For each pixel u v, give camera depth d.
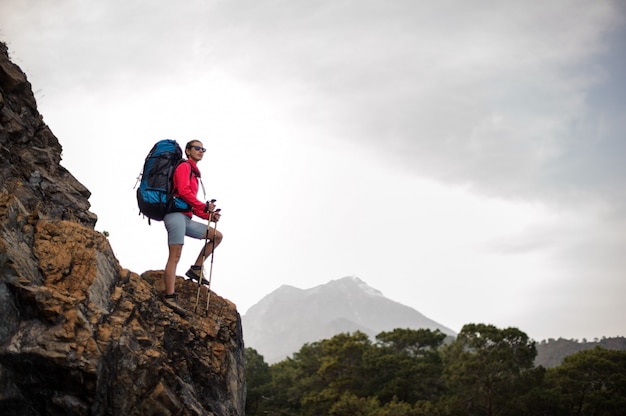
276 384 76.25
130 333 6.09
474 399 53.94
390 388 61.09
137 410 5.74
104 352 5.44
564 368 60.50
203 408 6.72
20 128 7.39
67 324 5.26
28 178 7.06
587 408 52.72
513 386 53.41
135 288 6.88
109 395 5.55
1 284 5.07
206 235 7.61
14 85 7.46
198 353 7.29
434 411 50.56
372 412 50.75
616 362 60.78
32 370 4.98
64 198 7.36
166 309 7.13
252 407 70.25
